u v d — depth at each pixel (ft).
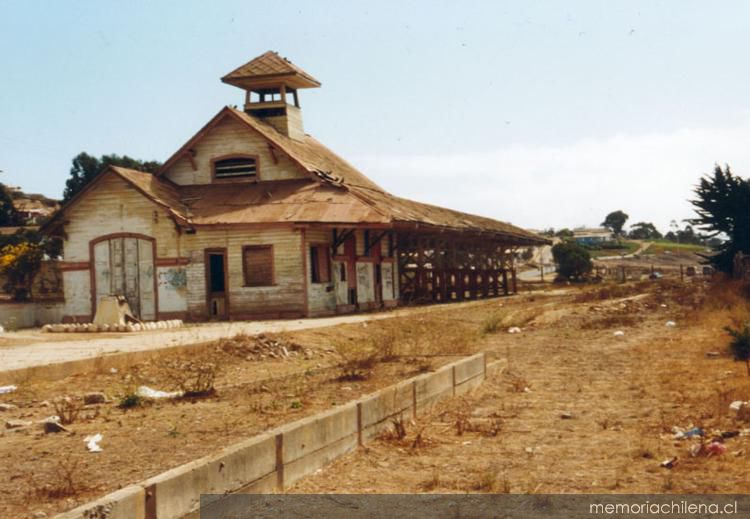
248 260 101.24
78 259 106.11
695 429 34.24
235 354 57.36
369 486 27.40
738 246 144.36
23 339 71.56
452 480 28.09
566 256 251.60
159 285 103.35
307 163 111.45
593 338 77.92
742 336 56.24
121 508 19.94
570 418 39.86
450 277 143.54
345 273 109.70
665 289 142.10
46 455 27.76
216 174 113.80
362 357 54.54
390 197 135.33
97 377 48.11
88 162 257.75
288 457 27.53
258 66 122.83
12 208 264.52
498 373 56.70
